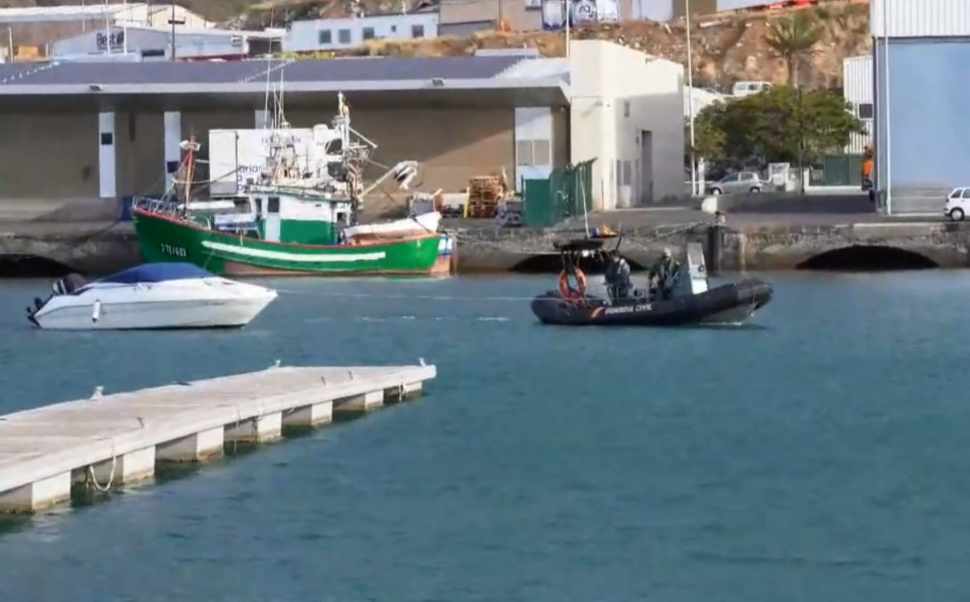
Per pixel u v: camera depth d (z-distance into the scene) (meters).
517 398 65.44
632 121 154.12
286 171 121.06
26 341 85.12
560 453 54.66
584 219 125.25
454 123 136.00
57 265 128.88
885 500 48.03
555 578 40.97
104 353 80.81
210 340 85.81
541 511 47.00
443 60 143.62
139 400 56.53
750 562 42.16
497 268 123.12
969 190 127.62
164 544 43.56
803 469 52.09
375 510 47.09
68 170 136.75
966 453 54.28
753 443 56.16
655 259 121.06
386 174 127.62
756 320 91.50
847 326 88.75
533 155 136.00
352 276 119.56
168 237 117.56
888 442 56.22
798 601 39.31
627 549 43.31
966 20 131.50
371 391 63.22
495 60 142.88
